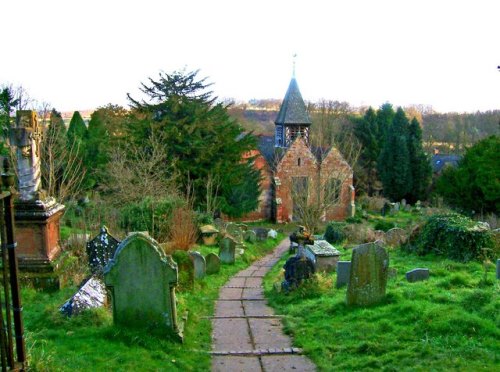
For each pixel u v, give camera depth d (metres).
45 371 6.70
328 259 17.41
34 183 12.84
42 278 12.34
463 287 12.44
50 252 12.95
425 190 59.81
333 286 14.40
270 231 37.31
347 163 49.59
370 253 11.30
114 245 14.37
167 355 8.62
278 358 9.02
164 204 24.30
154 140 32.44
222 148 37.50
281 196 49.09
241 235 30.94
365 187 63.19
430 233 19.52
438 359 7.92
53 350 7.70
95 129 45.50
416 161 59.34
